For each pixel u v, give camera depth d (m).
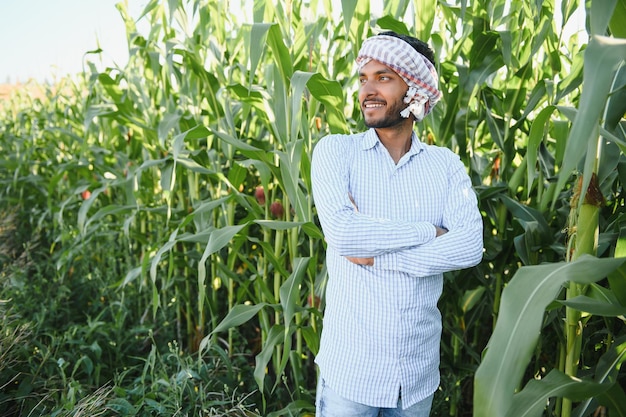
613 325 2.02
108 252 4.17
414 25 2.39
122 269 4.00
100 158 4.25
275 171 2.37
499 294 2.56
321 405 1.66
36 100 6.03
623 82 1.63
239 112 3.14
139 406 2.25
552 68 2.42
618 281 1.30
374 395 1.54
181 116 2.87
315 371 2.94
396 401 1.54
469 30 2.55
